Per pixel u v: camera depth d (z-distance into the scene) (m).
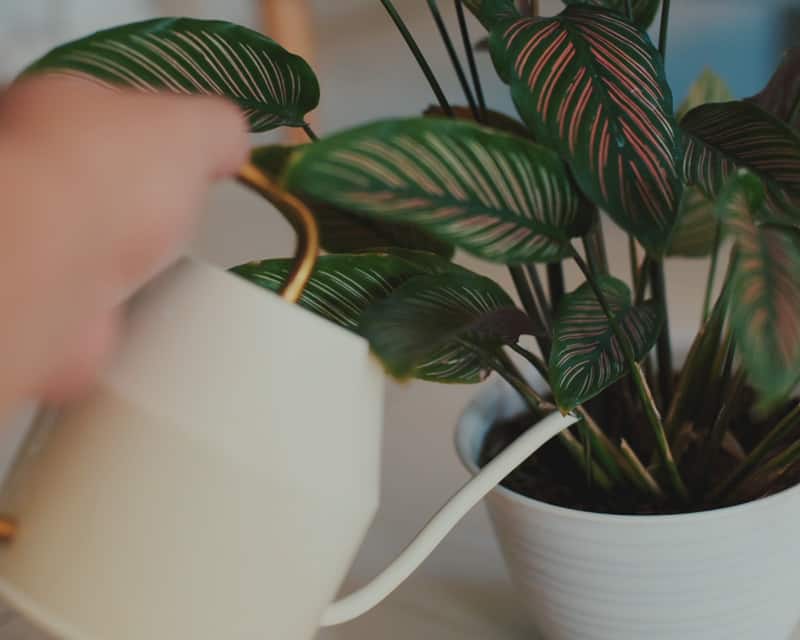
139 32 0.69
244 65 0.71
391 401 1.23
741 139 0.69
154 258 0.57
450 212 0.59
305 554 0.60
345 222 0.79
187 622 0.60
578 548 0.73
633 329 0.72
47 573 0.60
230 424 0.58
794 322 0.55
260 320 0.59
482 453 0.84
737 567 0.73
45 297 0.54
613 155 0.62
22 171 0.54
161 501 0.58
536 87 0.63
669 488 0.79
